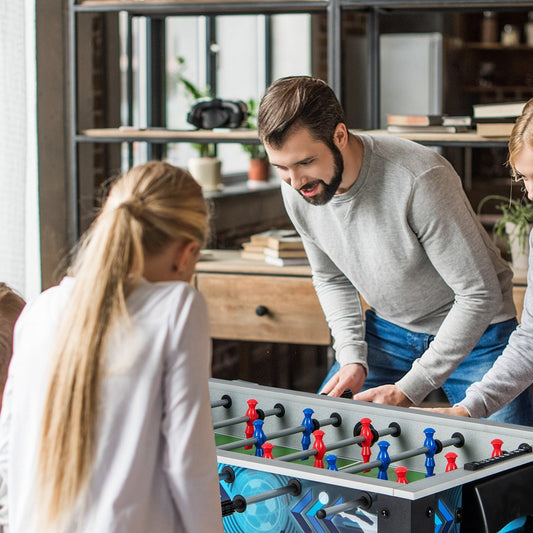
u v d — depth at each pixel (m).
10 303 1.78
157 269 1.42
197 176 4.77
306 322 3.57
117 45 4.39
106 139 3.73
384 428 2.02
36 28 3.80
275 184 5.79
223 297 3.66
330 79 3.47
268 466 1.68
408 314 2.56
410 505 1.48
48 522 1.34
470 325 2.34
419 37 5.82
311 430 2.05
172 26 5.45
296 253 3.62
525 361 2.13
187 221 1.40
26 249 3.89
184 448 1.34
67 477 1.32
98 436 1.33
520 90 7.20
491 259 2.51
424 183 2.28
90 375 1.33
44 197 3.91
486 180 6.91
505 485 1.62
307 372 4.64
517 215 3.54
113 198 1.42
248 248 3.80
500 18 7.29
